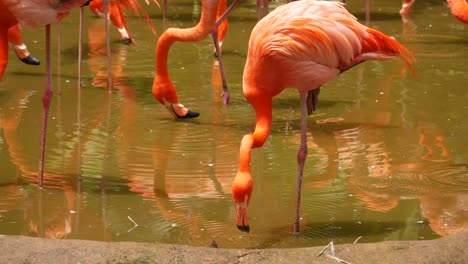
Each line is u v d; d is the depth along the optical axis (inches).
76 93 803.4
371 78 852.6
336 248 410.6
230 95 802.8
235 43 1024.9
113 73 884.0
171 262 397.7
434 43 1003.9
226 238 489.7
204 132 694.5
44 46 991.0
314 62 475.8
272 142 667.4
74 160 623.5
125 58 946.7
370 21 1138.0
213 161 626.2
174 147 656.4
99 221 516.1
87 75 871.7
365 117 728.3
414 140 668.1
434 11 1207.6
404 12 1181.1
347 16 484.7
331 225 508.1
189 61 930.1
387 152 641.6
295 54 471.5
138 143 665.0
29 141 663.8
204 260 398.6
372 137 676.7
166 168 610.2
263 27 482.0
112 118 727.7
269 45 473.4
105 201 548.1
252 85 486.0
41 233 497.4
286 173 600.1
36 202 544.4
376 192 561.9
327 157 632.4
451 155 634.2
